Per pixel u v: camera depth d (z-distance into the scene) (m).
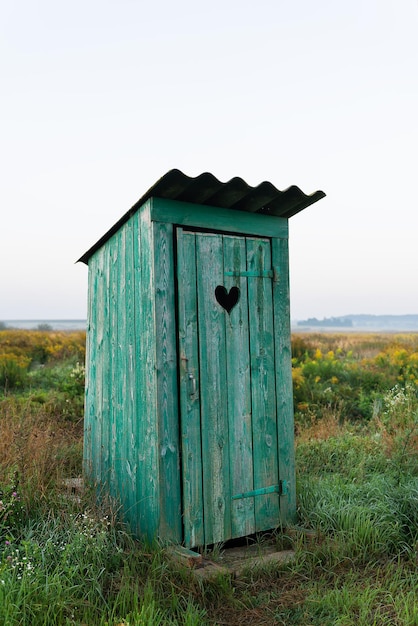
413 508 4.41
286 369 4.62
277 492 4.46
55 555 3.49
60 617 2.97
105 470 4.80
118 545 3.86
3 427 6.10
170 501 3.92
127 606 3.14
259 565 3.76
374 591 3.40
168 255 4.06
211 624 3.17
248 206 4.41
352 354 16.77
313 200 4.42
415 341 21.16
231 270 4.36
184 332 4.07
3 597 2.98
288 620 3.23
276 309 4.60
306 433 7.33
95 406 5.18
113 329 4.76
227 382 4.27
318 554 3.94
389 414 7.96
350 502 4.54
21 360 13.52
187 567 3.57
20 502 4.05
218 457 4.17
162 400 3.94
